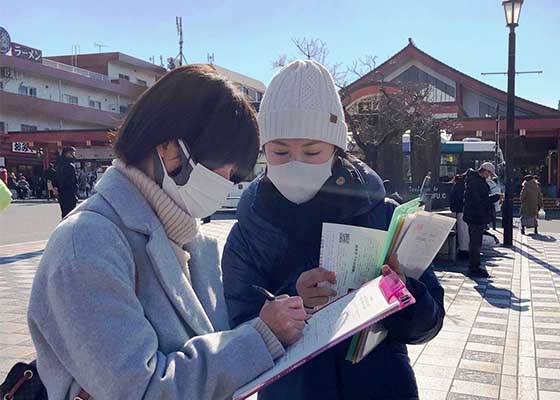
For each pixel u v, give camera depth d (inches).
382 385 68.7
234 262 75.4
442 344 197.5
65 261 44.8
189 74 53.0
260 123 73.4
